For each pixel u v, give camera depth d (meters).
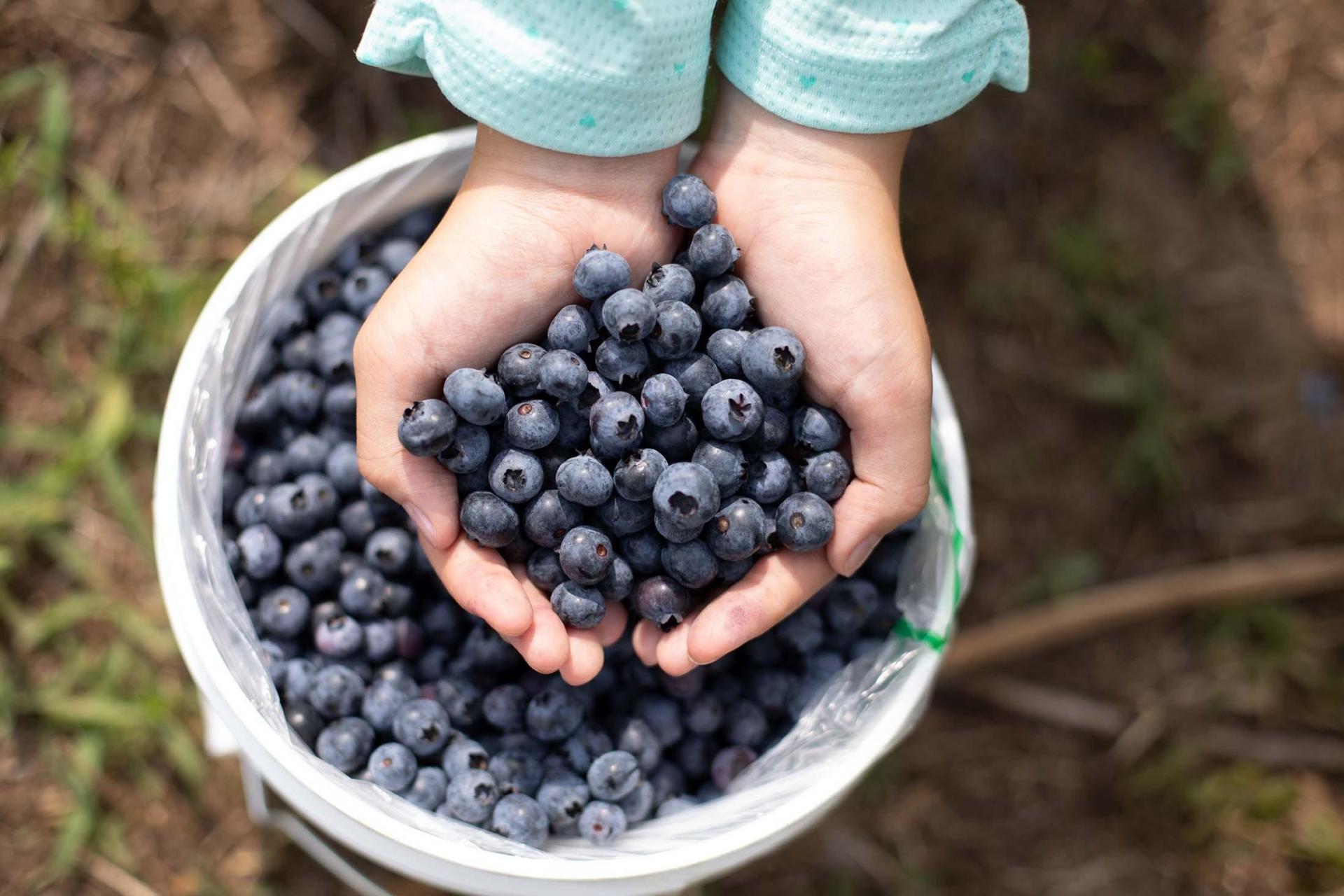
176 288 0.66
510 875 0.48
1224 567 0.72
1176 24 0.74
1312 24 0.74
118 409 0.65
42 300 0.67
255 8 0.69
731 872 0.67
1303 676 0.71
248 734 0.48
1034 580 0.71
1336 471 0.73
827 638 0.54
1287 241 0.74
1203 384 0.73
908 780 0.69
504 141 0.50
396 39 0.50
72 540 0.65
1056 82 0.73
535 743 0.53
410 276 0.50
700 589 0.51
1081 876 0.69
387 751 0.51
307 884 0.65
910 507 0.51
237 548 0.53
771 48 0.50
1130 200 0.73
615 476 0.48
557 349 0.49
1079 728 0.70
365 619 0.53
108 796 0.64
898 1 0.49
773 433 0.50
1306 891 0.69
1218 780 0.70
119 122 0.68
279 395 0.54
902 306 0.50
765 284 0.51
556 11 0.48
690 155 0.53
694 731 0.54
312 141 0.69
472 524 0.48
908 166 0.71
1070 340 0.73
